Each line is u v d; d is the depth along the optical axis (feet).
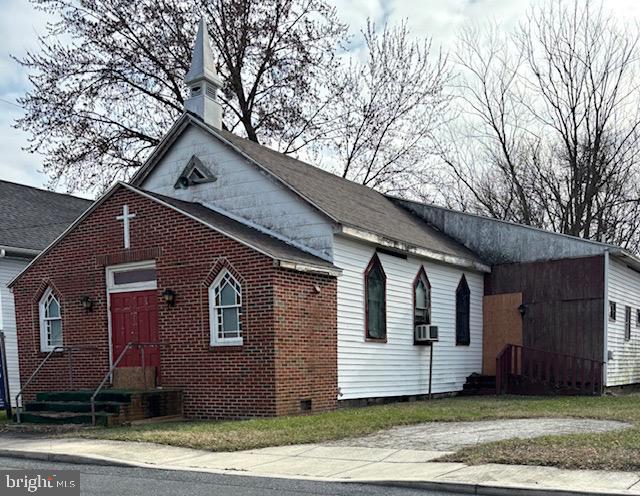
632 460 24.40
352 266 52.03
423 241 61.82
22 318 54.95
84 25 87.61
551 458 25.36
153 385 47.14
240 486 24.27
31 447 33.60
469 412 43.50
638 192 112.16
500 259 72.28
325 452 30.48
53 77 87.10
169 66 92.43
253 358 43.93
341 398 49.57
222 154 56.34
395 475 24.97
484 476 23.66
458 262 65.41
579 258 66.69
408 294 59.72
